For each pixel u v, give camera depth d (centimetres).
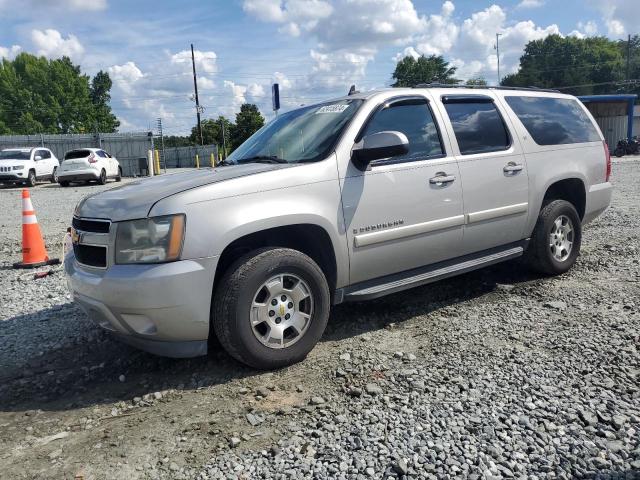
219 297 336
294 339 361
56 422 308
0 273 685
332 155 384
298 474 247
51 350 416
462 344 384
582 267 573
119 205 340
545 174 516
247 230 339
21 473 260
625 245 666
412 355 367
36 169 2369
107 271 331
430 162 430
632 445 257
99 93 8675
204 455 266
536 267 533
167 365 376
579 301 463
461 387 320
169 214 322
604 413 283
